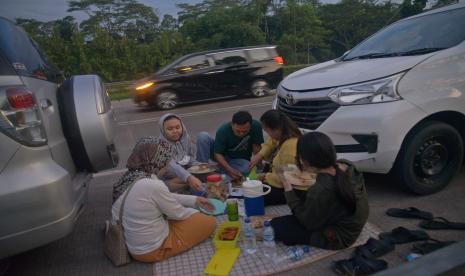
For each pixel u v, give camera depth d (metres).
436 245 2.44
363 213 2.49
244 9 47.38
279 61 12.08
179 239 2.77
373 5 53.94
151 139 2.83
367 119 3.05
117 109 13.34
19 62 2.40
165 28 56.72
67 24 48.62
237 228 2.93
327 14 55.28
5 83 2.13
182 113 10.24
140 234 2.63
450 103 3.20
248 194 3.15
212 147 4.36
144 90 11.05
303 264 2.49
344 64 3.92
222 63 11.40
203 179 3.83
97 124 2.82
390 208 3.18
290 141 3.22
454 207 3.13
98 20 51.09
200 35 46.75
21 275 2.72
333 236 2.55
